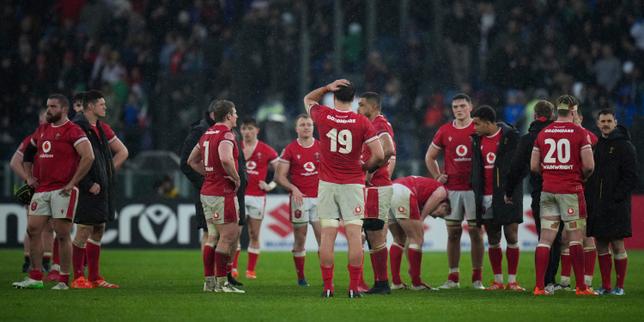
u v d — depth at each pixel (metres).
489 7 97.06
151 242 74.81
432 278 52.38
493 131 44.91
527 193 74.94
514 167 42.94
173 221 74.75
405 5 96.38
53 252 48.19
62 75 94.12
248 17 94.44
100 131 43.72
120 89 93.19
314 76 93.62
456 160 46.00
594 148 42.84
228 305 36.59
